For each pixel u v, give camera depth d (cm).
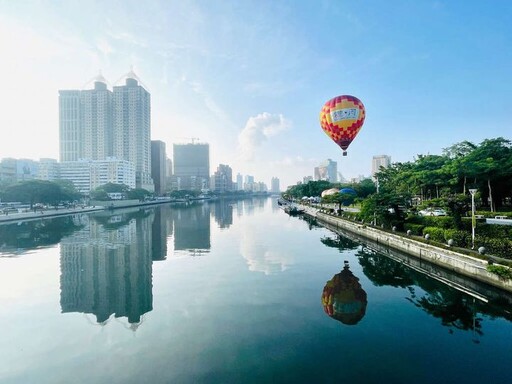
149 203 13212
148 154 16125
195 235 4244
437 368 1080
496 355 1162
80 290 1969
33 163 14462
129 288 1989
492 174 3334
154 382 1017
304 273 2280
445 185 4062
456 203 2633
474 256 2011
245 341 1275
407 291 1886
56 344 1290
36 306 1716
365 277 2177
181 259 2778
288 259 2739
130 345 1263
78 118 14550
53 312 1631
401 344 1248
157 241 3756
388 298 1766
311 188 11075
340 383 995
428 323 1440
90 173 13450
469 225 2514
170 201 16062
